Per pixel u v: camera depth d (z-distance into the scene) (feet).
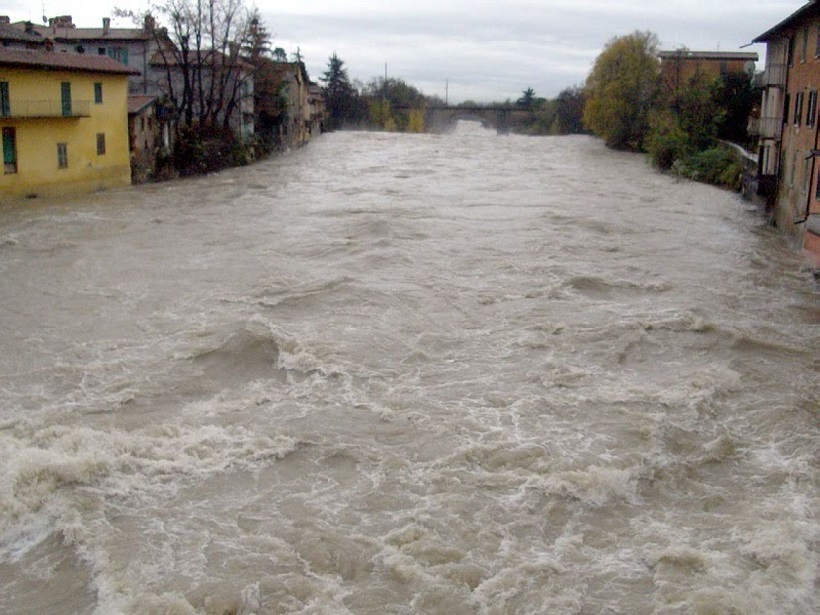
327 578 36.32
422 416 51.19
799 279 86.89
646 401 53.57
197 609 34.32
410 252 93.09
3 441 46.21
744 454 47.83
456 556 37.78
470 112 508.94
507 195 148.25
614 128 280.31
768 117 128.36
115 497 41.83
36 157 130.52
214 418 50.78
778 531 39.14
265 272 83.05
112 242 98.63
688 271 88.17
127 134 155.74
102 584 35.63
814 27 101.40
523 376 57.57
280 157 237.25
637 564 37.45
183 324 67.31
